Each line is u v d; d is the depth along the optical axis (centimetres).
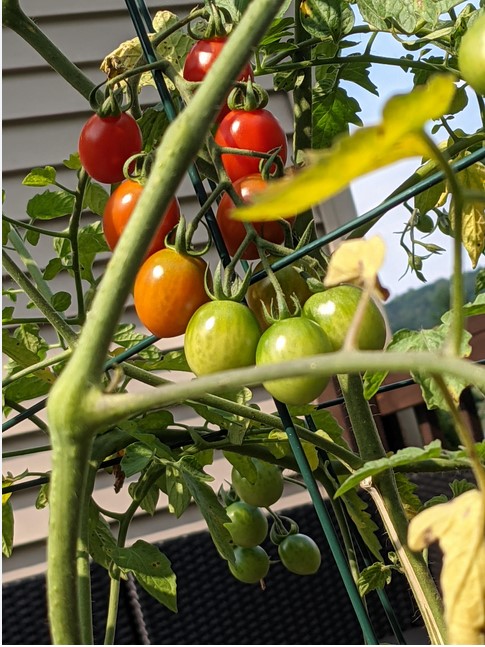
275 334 65
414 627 164
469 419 171
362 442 82
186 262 73
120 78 76
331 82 106
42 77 196
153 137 100
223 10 86
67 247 104
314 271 75
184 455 92
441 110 28
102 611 158
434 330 68
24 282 82
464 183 99
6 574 173
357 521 95
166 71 75
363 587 85
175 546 163
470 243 102
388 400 181
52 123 195
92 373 43
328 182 27
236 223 74
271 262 76
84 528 77
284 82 102
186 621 160
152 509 104
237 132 79
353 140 27
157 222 43
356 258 40
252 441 93
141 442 89
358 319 38
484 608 39
